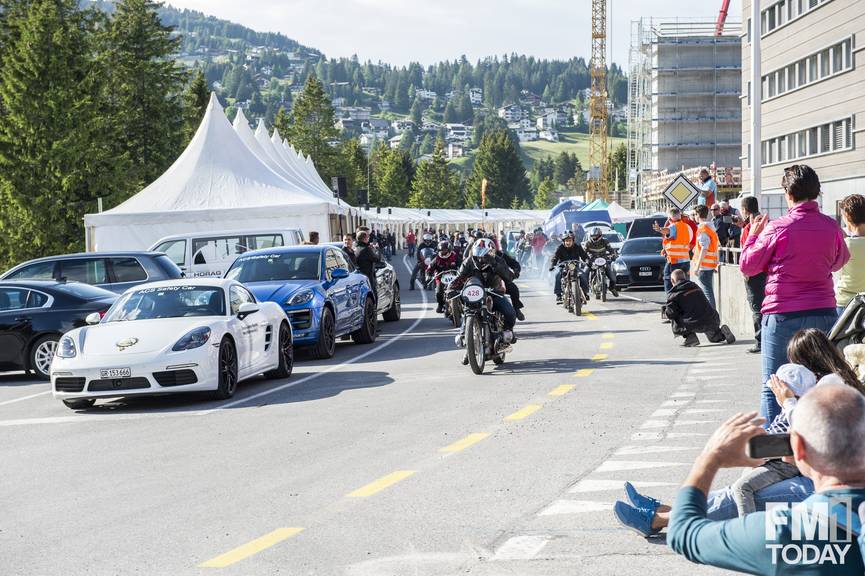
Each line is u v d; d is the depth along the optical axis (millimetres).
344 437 10148
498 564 5785
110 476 8734
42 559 6184
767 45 62938
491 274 15203
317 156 140125
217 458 9328
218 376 13266
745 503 5289
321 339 18094
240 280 19234
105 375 12852
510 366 15648
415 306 32312
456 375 14828
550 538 6281
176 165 36062
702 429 9820
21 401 14500
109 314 14273
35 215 53594
